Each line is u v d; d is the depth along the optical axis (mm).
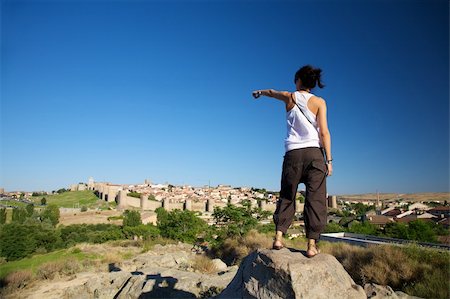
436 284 9625
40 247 45688
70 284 15289
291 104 3727
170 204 118688
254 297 3557
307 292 3207
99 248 33750
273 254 3602
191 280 11000
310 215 3598
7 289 14484
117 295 11852
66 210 112562
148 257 20719
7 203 118688
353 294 3352
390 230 38531
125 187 178375
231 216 32531
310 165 3561
